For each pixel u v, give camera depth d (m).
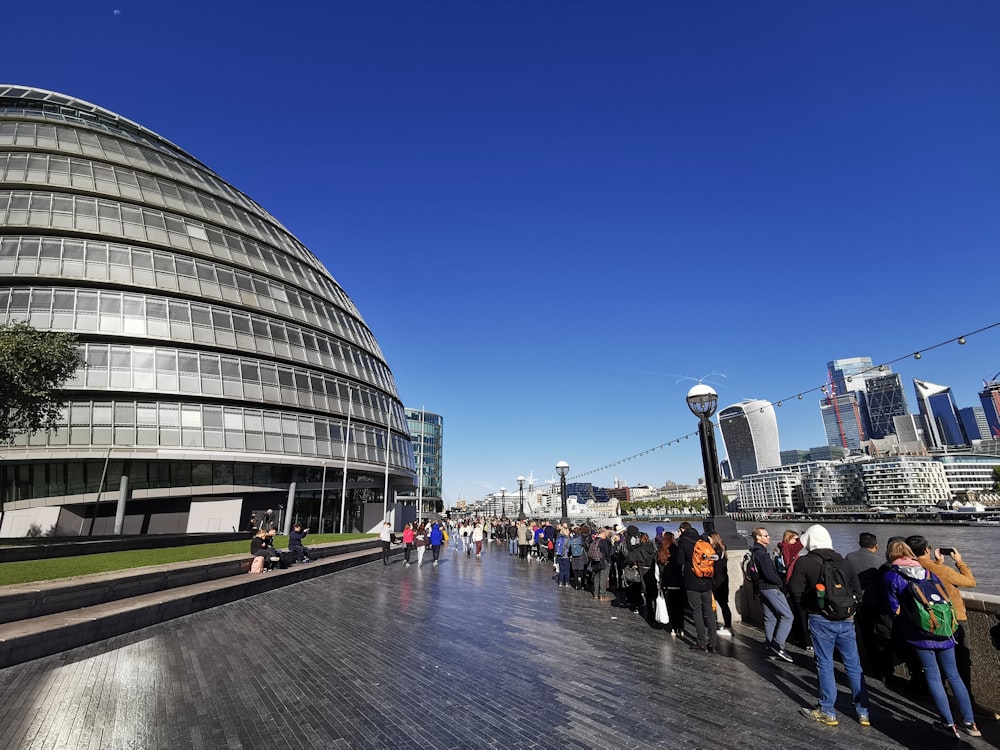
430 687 7.36
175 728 6.03
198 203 46.47
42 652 9.05
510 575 21.67
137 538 25.22
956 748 5.35
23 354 21.38
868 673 7.82
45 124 43.06
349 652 9.28
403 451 56.31
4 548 17.11
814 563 6.28
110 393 35.09
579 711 6.44
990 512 130.25
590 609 13.48
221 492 38.28
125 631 10.99
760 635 10.34
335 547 28.34
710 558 9.39
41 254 36.12
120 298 37.56
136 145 46.72
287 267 50.81
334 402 46.84
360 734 5.81
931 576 5.84
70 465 34.19
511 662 8.58
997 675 6.23
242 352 41.59
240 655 9.16
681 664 8.41
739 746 5.45
